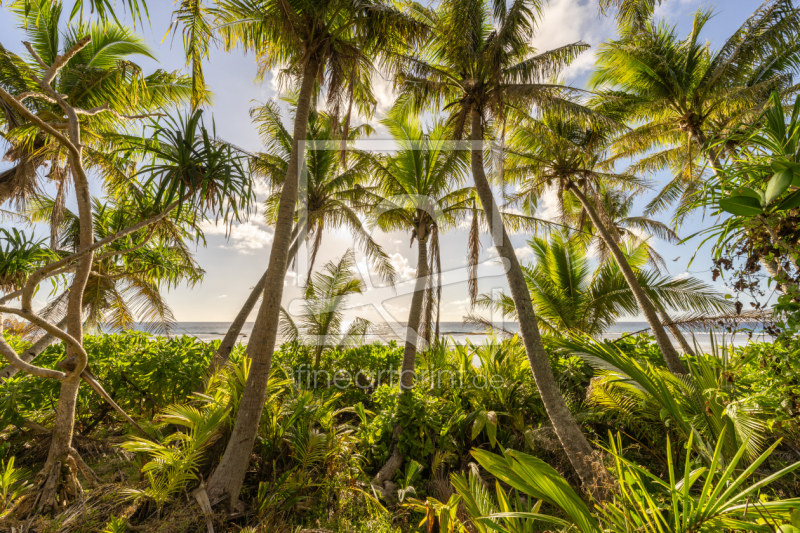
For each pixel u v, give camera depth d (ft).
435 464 14.64
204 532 9.90
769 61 28.86
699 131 29.94
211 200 11.61
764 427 8.30
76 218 23.50
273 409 14.38
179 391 18.22
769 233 5.86
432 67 21.45
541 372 14.75
